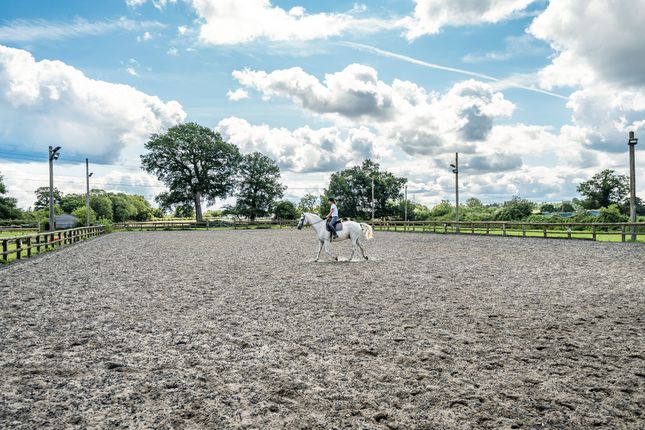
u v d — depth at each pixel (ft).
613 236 92.58
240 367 16.20
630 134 80.53
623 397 13.35
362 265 47.52
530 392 13.75
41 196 370.94
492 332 20.63
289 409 12.69
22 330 21.52
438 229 133.69
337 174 270.67
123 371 15.89
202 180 221.25
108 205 286.66
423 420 11.94
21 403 13.16
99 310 25.96
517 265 45.85
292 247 74.90
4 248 51.57
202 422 11.90
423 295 30.04
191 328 21.77
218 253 64.13
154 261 53.42
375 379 14.94
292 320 23.26
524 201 151.02
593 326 21.58
